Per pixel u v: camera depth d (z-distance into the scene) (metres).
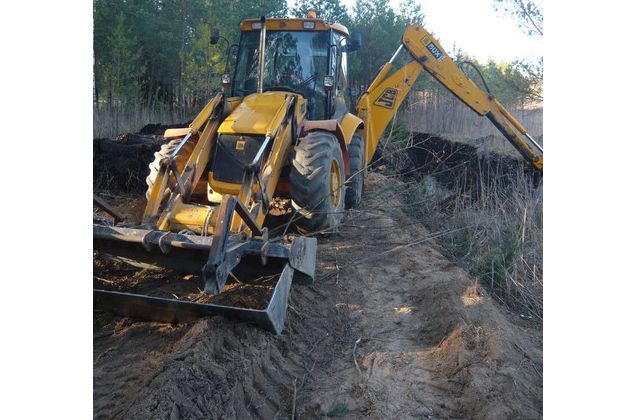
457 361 3.12
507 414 2.63
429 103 12.24
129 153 7.07
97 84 13.34
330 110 5.53
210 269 2.74
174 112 14.41
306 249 3.54
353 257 4.84
